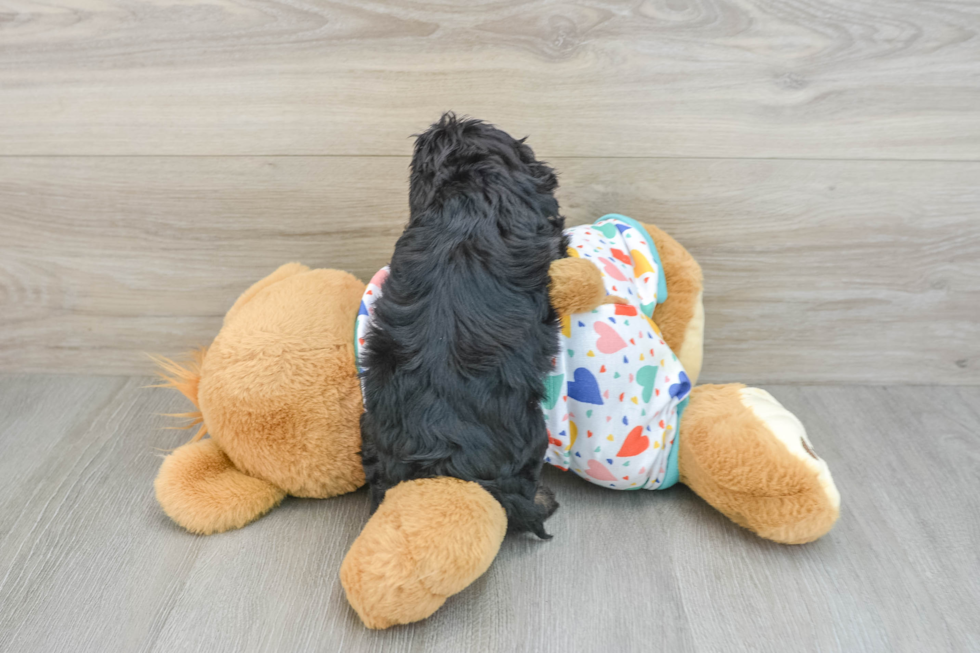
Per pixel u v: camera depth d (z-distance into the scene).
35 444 0.92
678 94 0.87
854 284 0.99
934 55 0.84
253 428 0.75
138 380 1.07
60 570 0.72
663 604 0.68
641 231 0.88
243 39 0.85
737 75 0.86
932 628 0.66
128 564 0.73
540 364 0.66
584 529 0.77
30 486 0.84
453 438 0.64
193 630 0.65
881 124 0.88
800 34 0.83
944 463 0.89
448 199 0.65
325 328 0.77
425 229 0.65
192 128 0.90
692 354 0.91
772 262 0.97
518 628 0.65
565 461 0.78
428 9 0.83
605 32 0.84
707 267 0.98
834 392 1.04
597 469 0.77
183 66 0.86
